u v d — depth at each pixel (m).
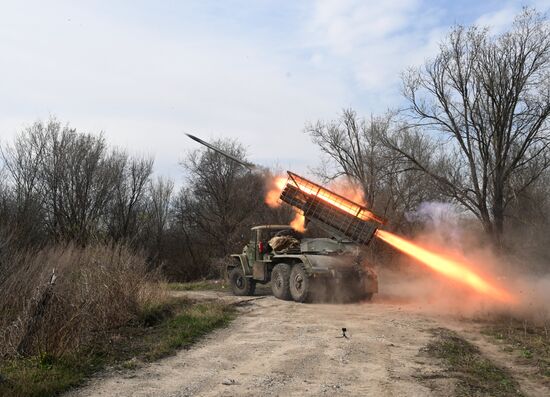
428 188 26.83
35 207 22.75
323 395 5.96
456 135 23.66
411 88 25.00
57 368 6.64
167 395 5.93
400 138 29.34
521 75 21.78
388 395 5.98
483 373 7.02
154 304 11.83
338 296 14.49
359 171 31.56
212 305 13.31
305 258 14.62
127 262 11.43
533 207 23.86
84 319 8.21
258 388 6.21
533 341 9.31
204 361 7.58
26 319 7.25
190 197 43.34
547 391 6.43
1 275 9.25
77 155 33.12
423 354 8.02
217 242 39.78
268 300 15.18
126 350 8.12
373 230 14.95
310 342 8.91
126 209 37.81
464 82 23.14
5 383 5.83
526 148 21.97
